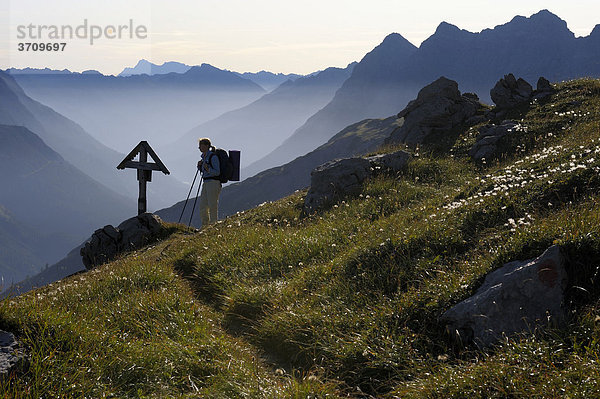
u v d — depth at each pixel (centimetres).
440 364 530
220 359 606
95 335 592
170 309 793
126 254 2044
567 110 2198
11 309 566
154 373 548
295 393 492
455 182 1655
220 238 1421
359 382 562
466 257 747
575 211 693
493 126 2222
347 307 740
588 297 535
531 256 621
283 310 796
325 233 1183
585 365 417
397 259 826
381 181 1662
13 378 453
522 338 517
